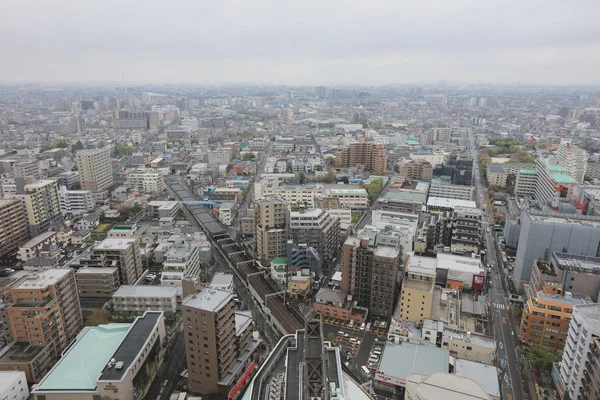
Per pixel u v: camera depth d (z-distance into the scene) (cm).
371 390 14238
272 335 18350
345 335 17788
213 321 13350
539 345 16125
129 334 15050
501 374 15325
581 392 12875
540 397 14312
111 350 14462
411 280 18562
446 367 14462
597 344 12044
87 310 19450
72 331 17238
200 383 14212
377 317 19175
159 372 15738
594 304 14338
